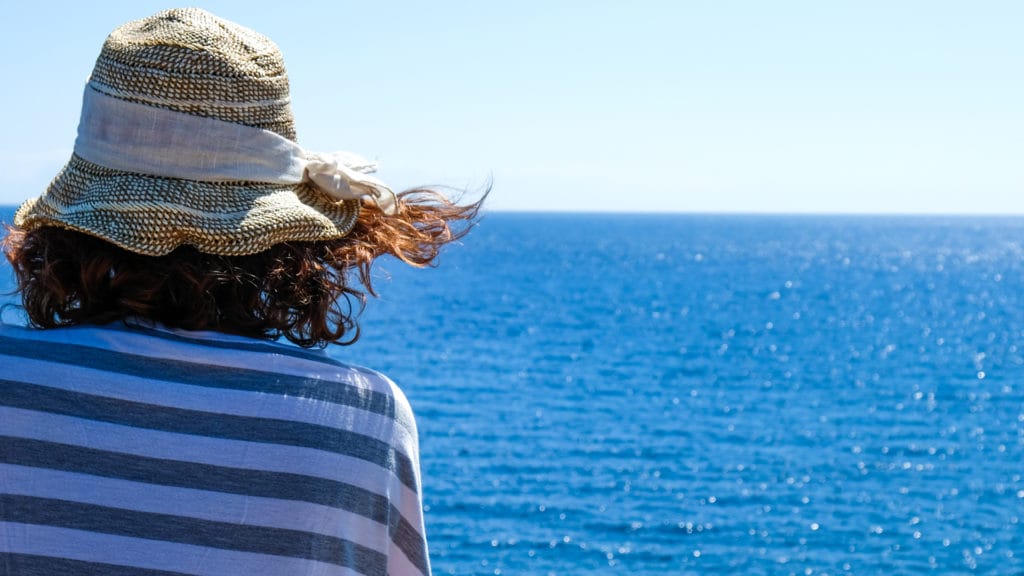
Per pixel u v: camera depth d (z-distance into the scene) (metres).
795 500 20.38
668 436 26.78
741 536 17.77
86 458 1.27
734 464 23.62
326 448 1.33
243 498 1.29
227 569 1.27
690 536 17.73
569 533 17.75
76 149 1.37
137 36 1.33
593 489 20.94
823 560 16.48
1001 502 20.36
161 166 1.31
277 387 1.34
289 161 1.38
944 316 61.53
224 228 1.29
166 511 1.27
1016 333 52.56
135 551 1.26
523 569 15.78
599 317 58.16
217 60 1.31
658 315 59.72
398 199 1.52
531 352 43.28
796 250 154.12
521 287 81.31
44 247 1.39
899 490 21.33
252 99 1.34
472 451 24.44
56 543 1.25
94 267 1.33
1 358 1.30
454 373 37.16
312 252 1.41
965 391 34.97
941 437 27.20
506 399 31.94
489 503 19.69
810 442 26.39
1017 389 35.31
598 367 39.34
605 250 145.62
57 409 1.28
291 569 1.29
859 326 55.19
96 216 1.28
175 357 1.33
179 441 1.29
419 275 95.25
